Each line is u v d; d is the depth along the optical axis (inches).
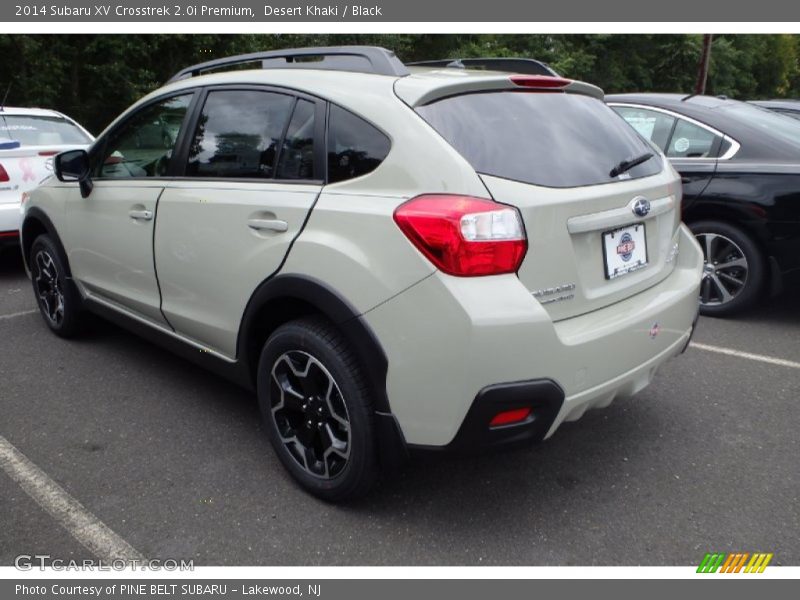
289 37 888.9
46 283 180.5
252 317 111.6
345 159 101.1
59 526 102.5
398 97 98.5
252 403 143.9
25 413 138.1
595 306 100.3
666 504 109.6
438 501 109.9
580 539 101.1
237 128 119.2
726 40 1691.7
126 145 145.3
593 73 1433.3
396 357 91.7
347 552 98.1
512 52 1263.5
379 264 92.1
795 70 2070.6
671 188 118.9
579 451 125.6
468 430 88.9
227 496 110.3
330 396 101.8
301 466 110.3
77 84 737.0
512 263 88.4
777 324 196.9
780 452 125.5
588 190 97.8
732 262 195.0
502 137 96.1
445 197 89.2
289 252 102.7
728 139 193.2
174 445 126.1
